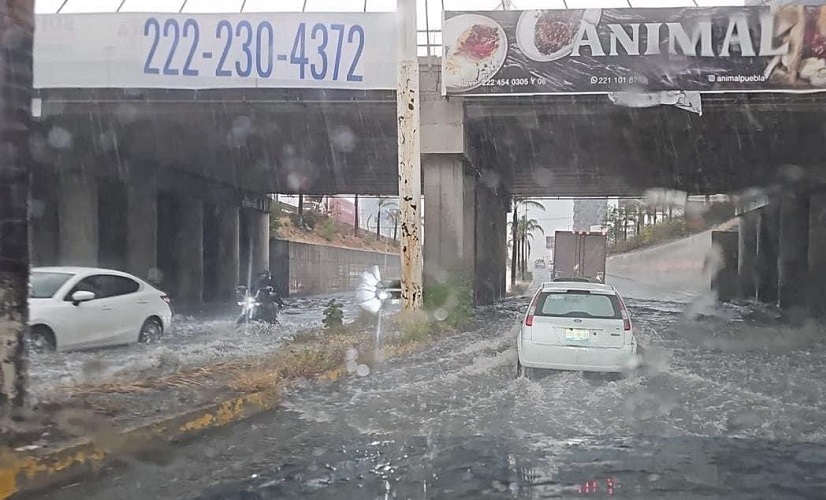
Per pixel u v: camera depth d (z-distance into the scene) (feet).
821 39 54.60
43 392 25.64
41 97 60.08
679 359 43.39
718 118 64.69
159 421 22.33
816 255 96.63
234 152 85.76
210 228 118.93
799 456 20.92
